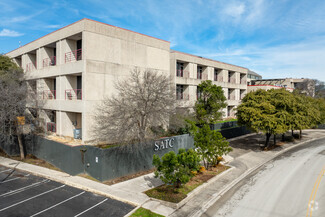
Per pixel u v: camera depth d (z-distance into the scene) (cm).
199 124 2681
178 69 3322
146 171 1725
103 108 1773
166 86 1802
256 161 2156
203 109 2588
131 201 1193
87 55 1866
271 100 2584
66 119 2148
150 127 1786
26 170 1662
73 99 2141
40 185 1408
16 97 1873
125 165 1589
